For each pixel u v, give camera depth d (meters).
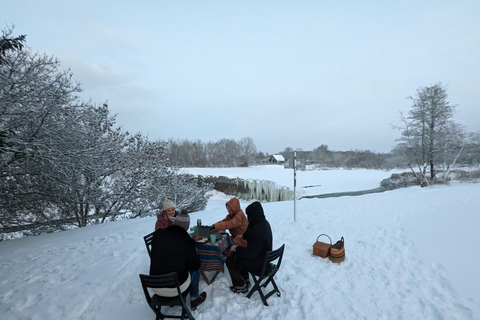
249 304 3.38
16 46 6.01
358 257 4.98
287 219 8.10
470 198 10.65
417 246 5.46
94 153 8.73
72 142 7.96
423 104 22.80
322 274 4.25
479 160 22.56
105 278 4.07
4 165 6.93
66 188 8.55
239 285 3.62
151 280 2.77
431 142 22.08
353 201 11.48
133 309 3.35
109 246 5.77
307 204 11.17
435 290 3.76
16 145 6.53
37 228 10.12
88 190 9.96
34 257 5.43
